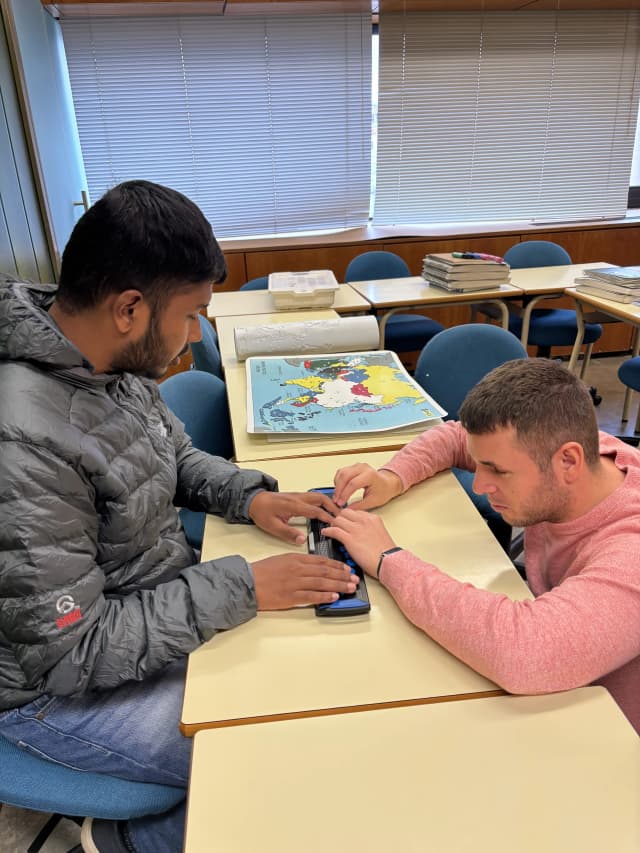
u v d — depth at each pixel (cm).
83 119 368
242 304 281
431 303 287
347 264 384
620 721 66
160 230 72
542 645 68
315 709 69
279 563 86
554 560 90
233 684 73
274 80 376
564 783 60
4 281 82
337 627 81
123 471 89
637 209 444
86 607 78
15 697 81
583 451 79
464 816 57
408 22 367
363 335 197
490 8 362
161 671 94
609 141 414
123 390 102
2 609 72
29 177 264
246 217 402
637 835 55
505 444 78
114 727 86
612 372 409
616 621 69
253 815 57
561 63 390
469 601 75
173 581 85
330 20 367
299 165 396
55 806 82
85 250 73
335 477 110
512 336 182
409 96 384
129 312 76
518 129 401
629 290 260
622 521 81
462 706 69
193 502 115
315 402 149
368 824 56
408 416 140
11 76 253
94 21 349
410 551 95
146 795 84
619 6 369
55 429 77
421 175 405
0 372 78
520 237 393
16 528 71
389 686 71
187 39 360
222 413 173
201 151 384
